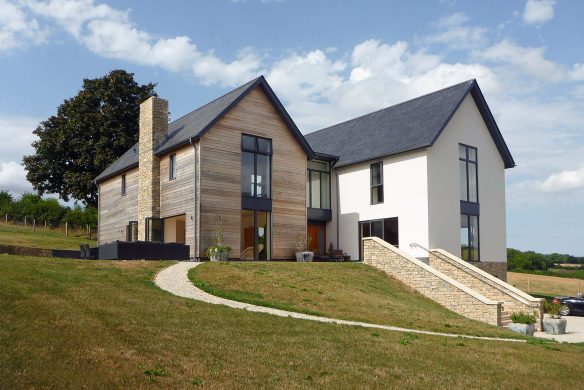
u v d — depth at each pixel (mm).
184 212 24281
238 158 24828
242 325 11633
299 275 19562
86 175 43750
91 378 7871
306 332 11711
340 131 34250
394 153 27047
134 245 20781
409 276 21516
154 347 9422
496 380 9914
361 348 10867
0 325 9375
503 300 20922
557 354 12602
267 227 25719
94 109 45812
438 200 26156
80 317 10484
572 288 37125
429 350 11359
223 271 18266
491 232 28656
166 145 25734
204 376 8500
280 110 26359
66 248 34969
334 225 30453
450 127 27344
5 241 34719
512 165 29953
